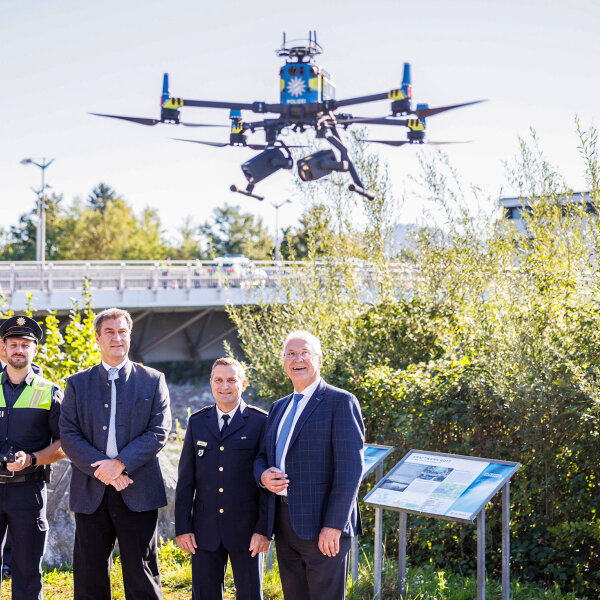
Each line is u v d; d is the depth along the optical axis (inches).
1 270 1031.0
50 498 266.2
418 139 349.4
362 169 373.4
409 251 366.9
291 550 166.6
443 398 262.1
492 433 255.1
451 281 343.9
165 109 356.8
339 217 375.6
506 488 191.0
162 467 287.3
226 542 180.5
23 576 189.9
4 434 193.2
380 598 207.0
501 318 289.4
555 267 288.4
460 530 250.4
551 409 235.5
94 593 185.3
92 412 184.4
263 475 164.9
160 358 1197.7
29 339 195.6
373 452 225.5
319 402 165.8
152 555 188.9
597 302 251.9
